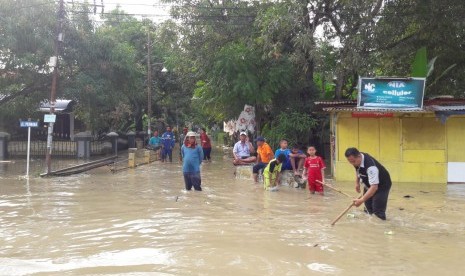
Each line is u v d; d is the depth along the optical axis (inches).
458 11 598.2
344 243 246.8
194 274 196.4
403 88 493.0
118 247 239.5
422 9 610.5
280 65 701.9
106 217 318.7
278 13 608.7
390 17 620.4
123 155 1048.2
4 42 700.7
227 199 399.5
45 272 199.5
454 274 197.2
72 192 444.5
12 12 710.5
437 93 709.3
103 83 840.9
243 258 219.0
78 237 261.0
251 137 799.1
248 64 693.3
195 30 800.9
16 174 617.9
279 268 204.1
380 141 532.1
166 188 475.5
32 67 764.6
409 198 410.9
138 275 195.3
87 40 788.6
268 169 455.2
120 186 492.7
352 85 732.7
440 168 519.5
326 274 196.1
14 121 1095.0
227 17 789.9
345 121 537.6
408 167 525.7
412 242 250.4
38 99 867.4
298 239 255.1
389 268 204.5
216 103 772.0
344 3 623.2
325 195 423.5
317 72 767.1
